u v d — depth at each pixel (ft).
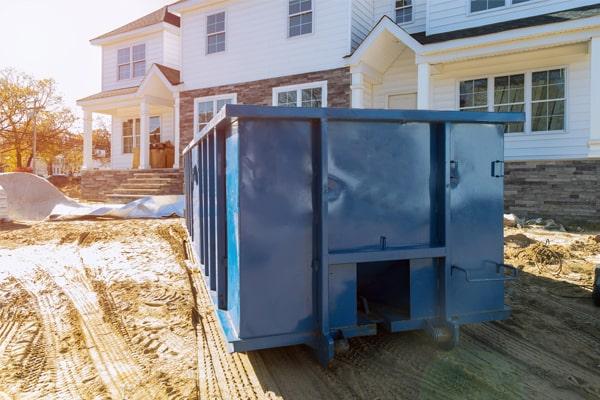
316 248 11.24
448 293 12.22
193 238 24.11
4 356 13.09
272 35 53.67
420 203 12.16
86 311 16.97
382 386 10.93
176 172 57.93
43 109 132.26
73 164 186.19
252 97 55.52
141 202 44.83
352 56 45.98
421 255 11.91
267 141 10.87
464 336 13.89
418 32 50.70
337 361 12.23
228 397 10.61
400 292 12.72
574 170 38.09
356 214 11.62
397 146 11.96
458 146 12.35
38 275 21.98
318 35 50.42
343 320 11.51
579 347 13.15
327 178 11.04
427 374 11.48
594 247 26.91
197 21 59.72
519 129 41.60
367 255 11.43
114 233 32.73
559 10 40.57
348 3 48.32
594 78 34.50
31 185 45.47
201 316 16.46
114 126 76.74
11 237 32.35
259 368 11.98
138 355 13.12
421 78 41.34
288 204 11.04
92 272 22.41
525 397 10.43
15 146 132.26
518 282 19.95
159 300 18.03
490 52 38.29
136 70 73.46
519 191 40.60
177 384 11.27
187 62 60.59
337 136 11.47
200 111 59.98
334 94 49.60
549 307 16.57
